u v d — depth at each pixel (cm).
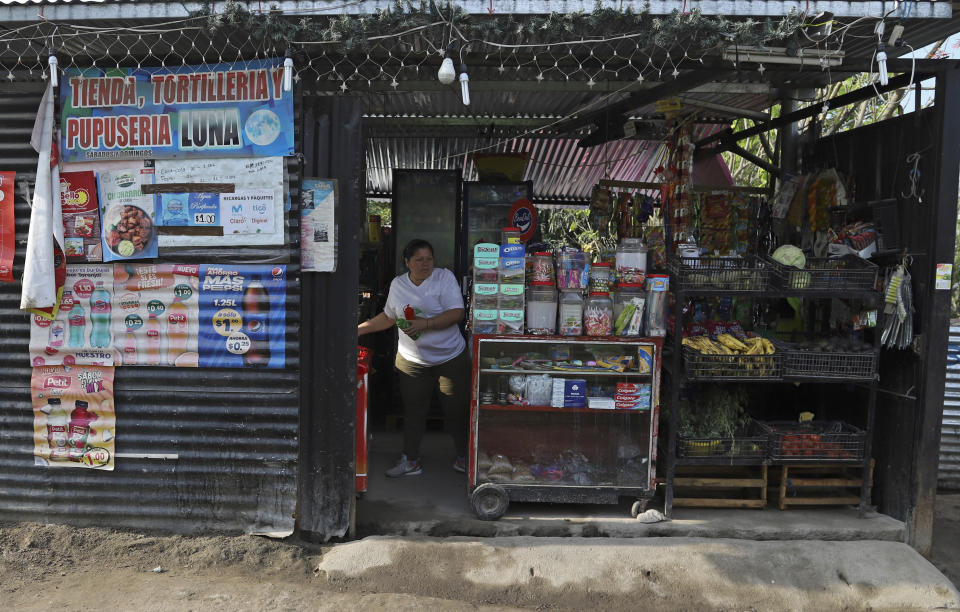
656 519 402
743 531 397
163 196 370
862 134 451
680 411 432
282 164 364
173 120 365
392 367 596
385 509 411
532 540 384
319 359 376
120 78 366
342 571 356
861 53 394
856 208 445
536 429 421
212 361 377
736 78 478
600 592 349
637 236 634
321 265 370
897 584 359
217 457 382
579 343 412
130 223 371
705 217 605
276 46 346
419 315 445
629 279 404
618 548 376
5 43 363
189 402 380
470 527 392
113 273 376
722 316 487
